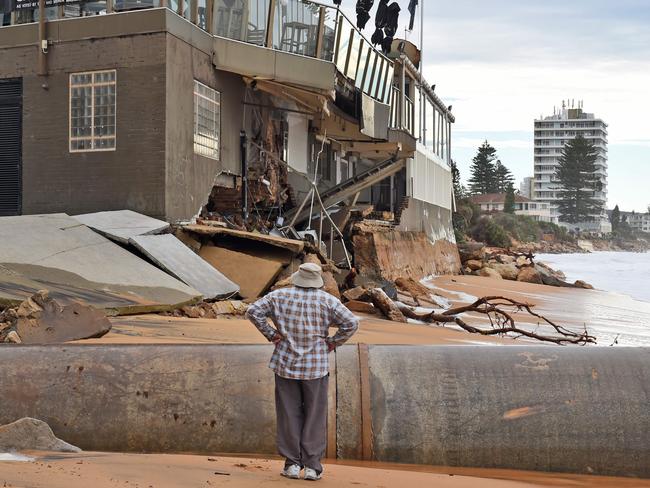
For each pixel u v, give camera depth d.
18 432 6.62
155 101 20.09
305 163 31.20
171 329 12.63
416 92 41.97
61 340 10.25
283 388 6.07
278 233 24.62
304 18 24.52
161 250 17.69
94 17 20.67
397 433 7.53
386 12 31.98
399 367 7.80
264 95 26.48
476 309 19.95
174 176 20.47
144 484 5.32
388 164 32.69
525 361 7.85
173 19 20.38
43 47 21.00
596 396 7.57
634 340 20.53
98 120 20.64
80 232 17.59
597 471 7.44
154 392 7.59
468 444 7.50
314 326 6.03
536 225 169.25
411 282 28.48
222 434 7.53
